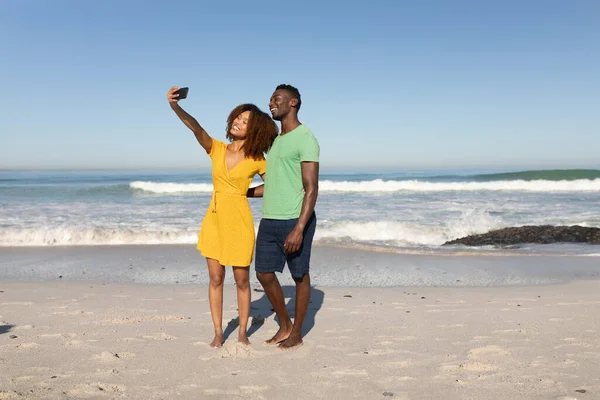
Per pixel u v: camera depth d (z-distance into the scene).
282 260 3.61
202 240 3.60
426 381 2.93
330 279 6.86
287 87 3.48
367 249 9.39
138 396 2.68
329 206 16.16
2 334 3.87
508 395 2.71
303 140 3.38
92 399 2.62
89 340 3.73
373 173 46.69
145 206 16.02
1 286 6.11
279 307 3.73
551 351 3.49
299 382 2.91
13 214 13.75
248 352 3.42
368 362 3.28
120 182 32.44
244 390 2.78
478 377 2.99
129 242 10.23
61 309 4.80
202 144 3.54
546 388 2.80
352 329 4.14
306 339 3.83
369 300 5.38
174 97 3.32
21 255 8.71
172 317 4.49
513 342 3.73
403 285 6.46
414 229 11.42
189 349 3.54
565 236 10.54
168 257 8.51
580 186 23.19
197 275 7.05
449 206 16.14
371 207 15.84
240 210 3.53
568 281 6.69
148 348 3.55
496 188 23.44
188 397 2.68
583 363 3.23
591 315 4.56
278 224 3.48
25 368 3.09
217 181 3.55
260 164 3.57
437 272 7.35
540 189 22.98
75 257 8.52
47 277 6.90
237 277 3.61
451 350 3.55
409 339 3.83
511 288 6.11
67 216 13.48
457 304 5.15
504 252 9.15
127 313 4.66
